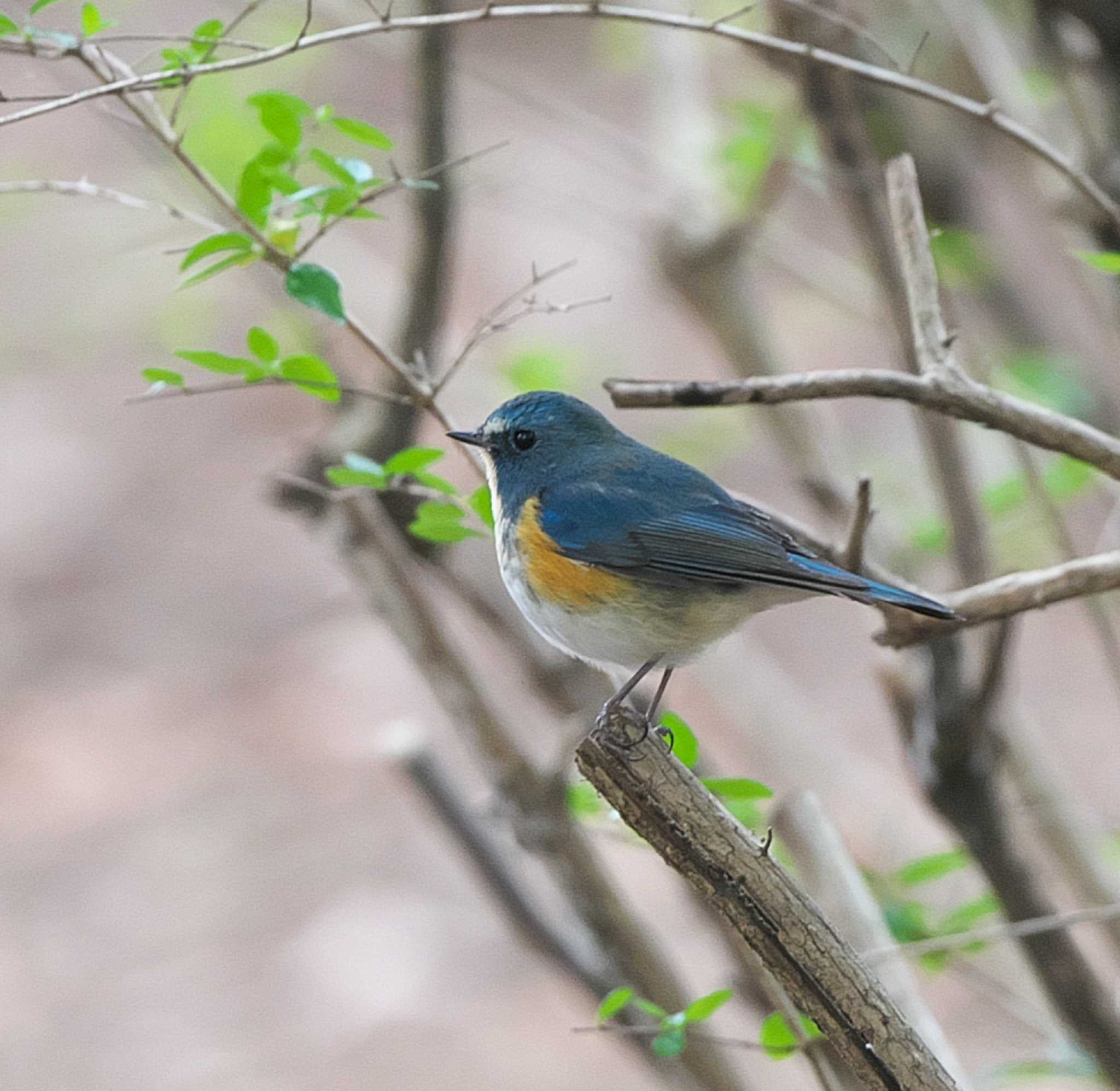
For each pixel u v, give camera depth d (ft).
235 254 23.72
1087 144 28.50
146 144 35.58
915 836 36.19
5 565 67.92
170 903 53.26
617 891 27.55
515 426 27.73
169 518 70.08
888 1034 18.97
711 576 25.75
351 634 65.41
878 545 32.60
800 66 27.89
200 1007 48.34
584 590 26.43
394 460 24.32
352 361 38.83
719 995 22.38
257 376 23.66
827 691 61.26
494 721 27.61
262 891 53.57
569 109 48.98
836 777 36.19
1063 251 31.78
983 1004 43.39
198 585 67.72
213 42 22.77
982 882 29.86
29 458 72.74
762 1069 38.52
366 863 54.70
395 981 49.73
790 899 19.40
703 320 35.60
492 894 29.35
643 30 41.16
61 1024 48.60
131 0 44.32
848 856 25.32
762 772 36.17
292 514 31.55
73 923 52.49
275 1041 47.73
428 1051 46.91
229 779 58.80
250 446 73.61
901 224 22.59
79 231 54.95
